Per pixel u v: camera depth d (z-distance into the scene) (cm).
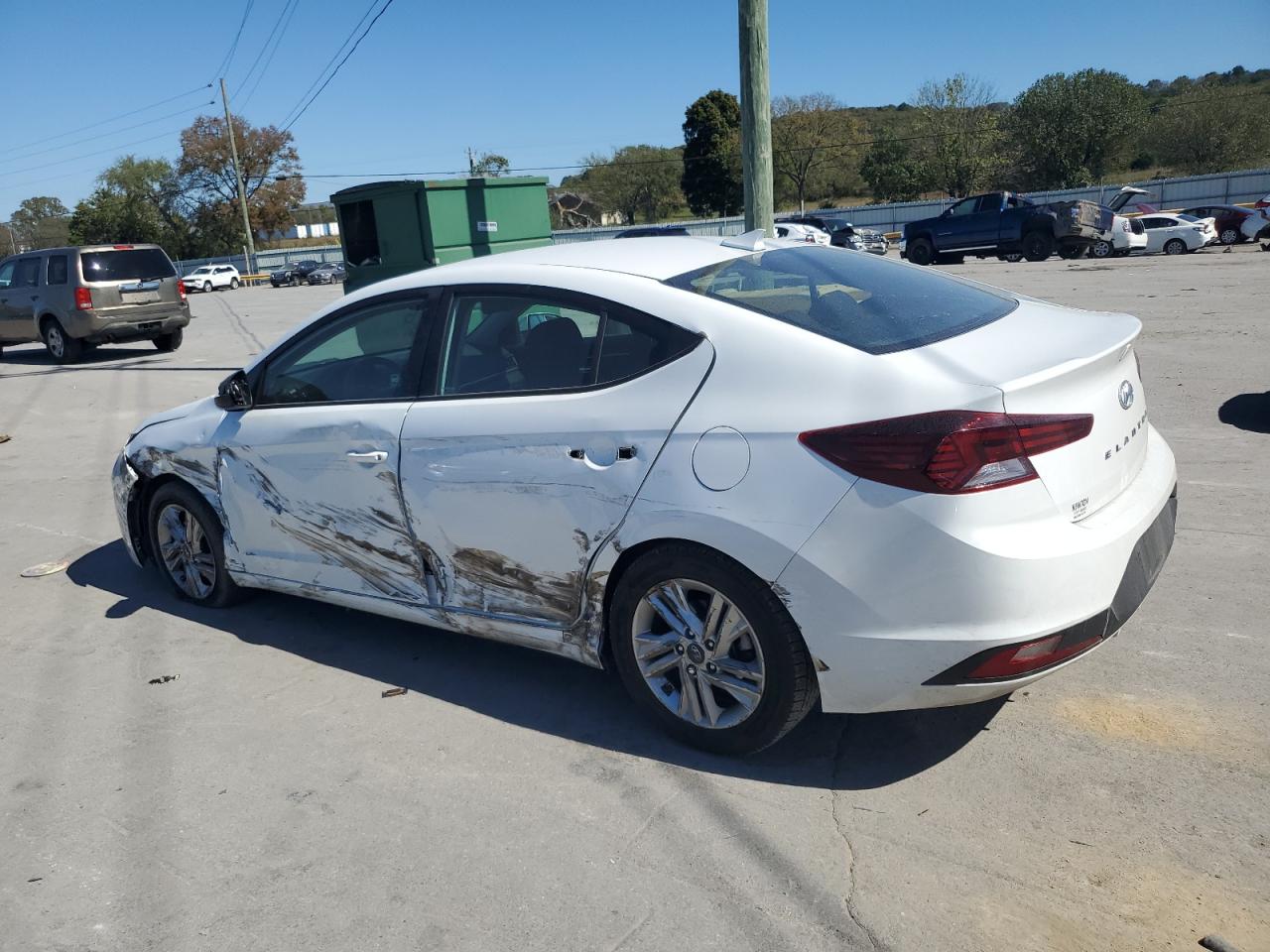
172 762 349
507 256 389
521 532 345
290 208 7562
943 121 6081
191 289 5350
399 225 1000
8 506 713
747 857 279
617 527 319
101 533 635
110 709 391
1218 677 354
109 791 333
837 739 337
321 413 405
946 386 275
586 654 347
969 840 279
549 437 333
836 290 344
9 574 563
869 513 276
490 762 337
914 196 6238
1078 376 287
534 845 290
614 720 360
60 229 10756
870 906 256
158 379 1328
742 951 244
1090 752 317
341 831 303
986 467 268
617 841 290
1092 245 2680
